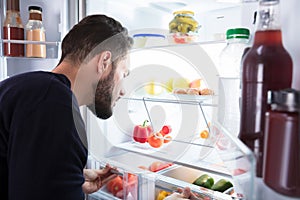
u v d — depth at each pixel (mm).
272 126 386
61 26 1187
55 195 613
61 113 644
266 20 453
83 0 1167
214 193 941
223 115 669
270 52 436
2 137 697
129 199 1029
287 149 369
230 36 702
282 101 376
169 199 944
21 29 1167
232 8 1193
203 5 1222
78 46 774
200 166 1024
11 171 635
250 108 455
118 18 1282
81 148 674
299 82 515
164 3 1250
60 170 621
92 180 1075
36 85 678
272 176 385
